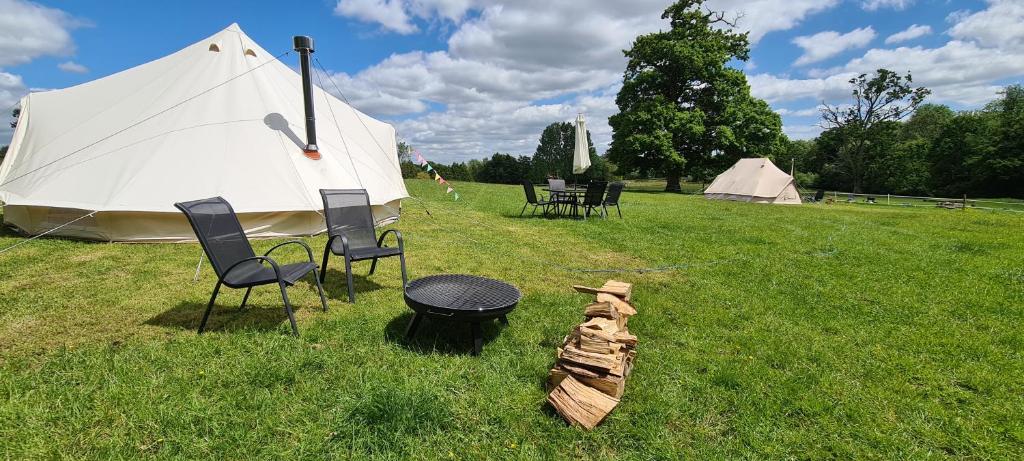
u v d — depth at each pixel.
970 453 2.35
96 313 3.85
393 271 5.51
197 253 5.98
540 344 3.43
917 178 41.97
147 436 2.25
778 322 4.09
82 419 2.34
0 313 3.79
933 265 6.45
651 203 17.11
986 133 38.59
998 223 11.88
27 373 2.79
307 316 3.88
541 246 7.47
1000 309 4.54
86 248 6.09
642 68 30.83
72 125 7.26
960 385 3.05
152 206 6.34
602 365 2.57
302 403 2.52
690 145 30.25
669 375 3.01
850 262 6.60
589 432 2.36
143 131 6.93
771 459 2.22
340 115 9.40
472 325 3.17
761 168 20.11
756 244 7.99
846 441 2.39
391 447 2.20
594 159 52.47
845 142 41.38
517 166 44.59
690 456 2.23
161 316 3.81
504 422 2.42
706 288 5.15
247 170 6.95
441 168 39.59
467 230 8.78
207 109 7.29
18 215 6.91
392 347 3.24
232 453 2.14
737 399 2.73
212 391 2.64
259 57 8.51
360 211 5.19
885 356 3.41
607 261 6.53
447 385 2.76
